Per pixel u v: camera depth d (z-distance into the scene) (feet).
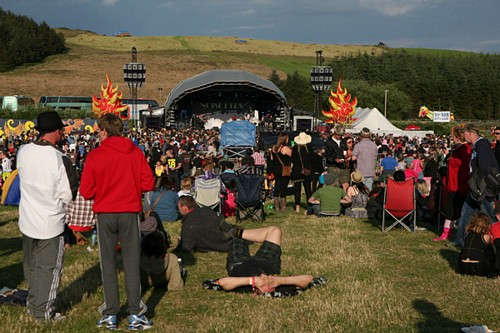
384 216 37.06
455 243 32.40
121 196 17.99
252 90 204.13
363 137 46.68
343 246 31.94
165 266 23.00
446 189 33.50
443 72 399.85
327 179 44.01
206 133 130.41
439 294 22.49
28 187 18.79
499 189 28.53
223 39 561.84
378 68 405.39
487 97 387.55
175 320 19.58
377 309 20.49
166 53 472.03
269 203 52.44
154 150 66.08
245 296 22.40
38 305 19.10
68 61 426.10
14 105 199.00
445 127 251.80
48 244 18.97
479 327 18.08
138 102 215.51
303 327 18.65
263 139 83.61
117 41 524.93
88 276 25.38
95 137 107.14
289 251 30.71
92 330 18.42
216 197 40.14
